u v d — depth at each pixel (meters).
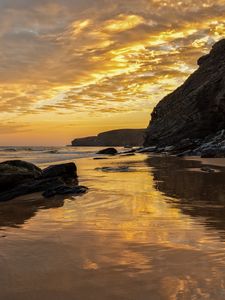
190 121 67.44
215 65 76.44
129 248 6.38
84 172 23.62
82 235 7.48
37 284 4.73
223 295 4.22
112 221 8.95
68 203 12.16
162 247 6.39
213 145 45.28
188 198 12.35
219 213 9.73
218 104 58.38
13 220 9.48
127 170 24.62
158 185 16.12
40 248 6.49
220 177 18.80
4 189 15.09
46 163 36.66
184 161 33.88
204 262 5.48
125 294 4.34
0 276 5.05
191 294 4.27
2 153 71.81
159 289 4.45
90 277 4.93
